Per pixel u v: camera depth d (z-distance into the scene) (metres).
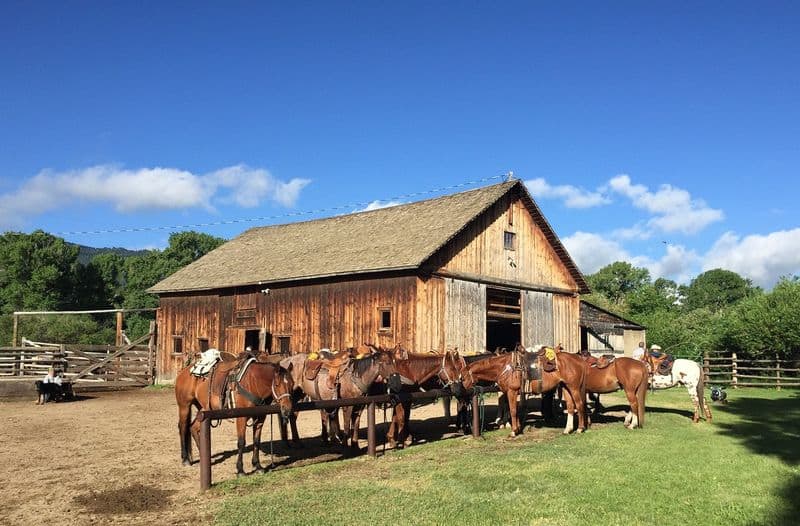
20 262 60.16
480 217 24.58
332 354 14.27
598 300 69.62
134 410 19.95
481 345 23.70
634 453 12.02
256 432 10.62
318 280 24.02
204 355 11.20
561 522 7.91
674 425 15.67
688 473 10.41
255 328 26.08
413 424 16.38
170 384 29.30
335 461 11.37
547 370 14.38
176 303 30.00
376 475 10.28
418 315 21.05
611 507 8.49
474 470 10.59
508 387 14.39
